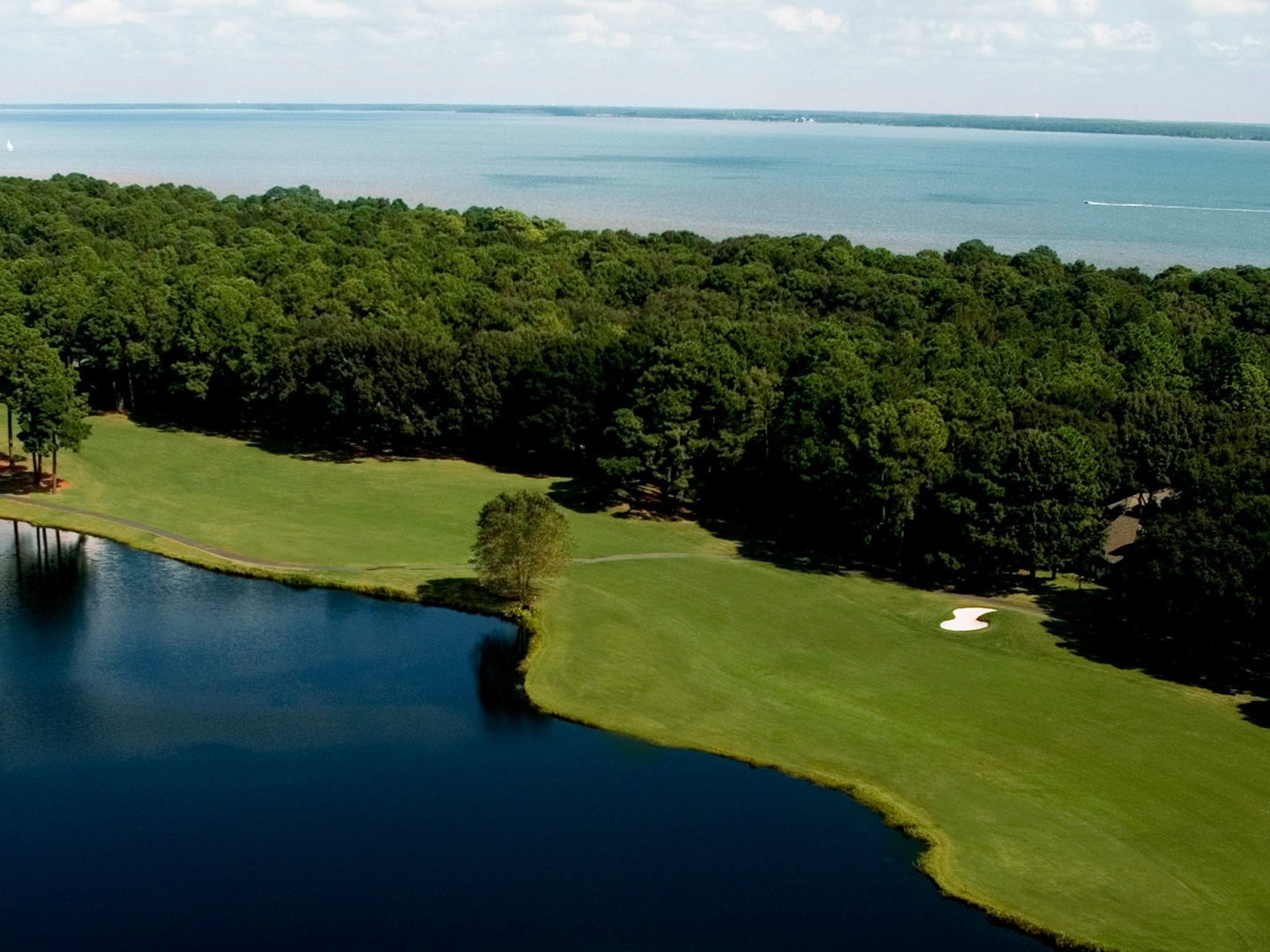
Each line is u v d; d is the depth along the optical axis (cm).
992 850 4909
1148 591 6912
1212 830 5053
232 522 9081
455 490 10144
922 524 8225
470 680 6538
